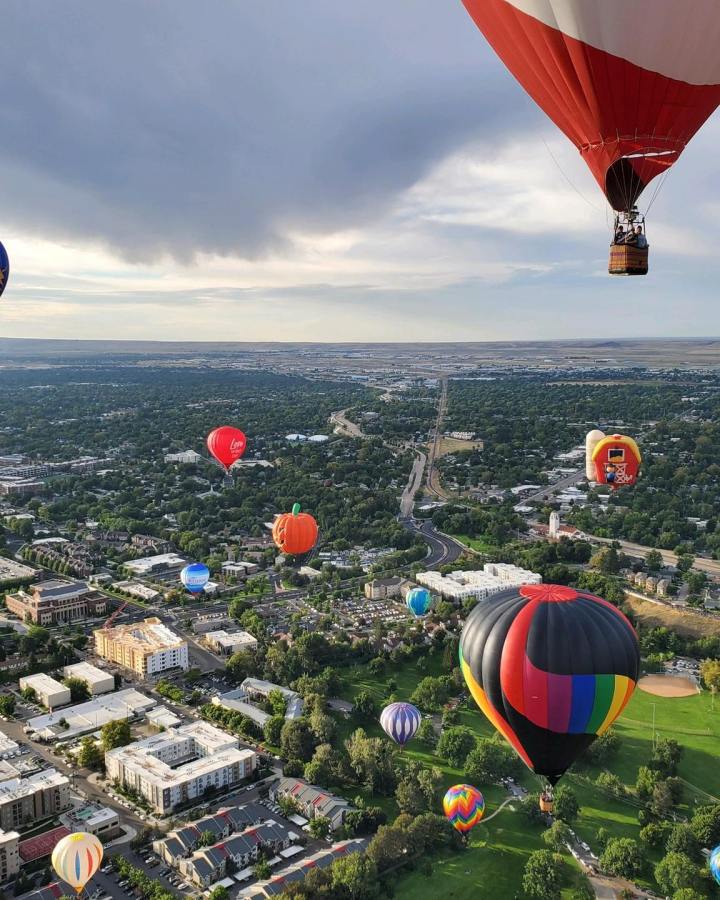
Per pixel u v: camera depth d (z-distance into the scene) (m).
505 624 154.00
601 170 144.25
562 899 198.75
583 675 147.38
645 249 145.75
